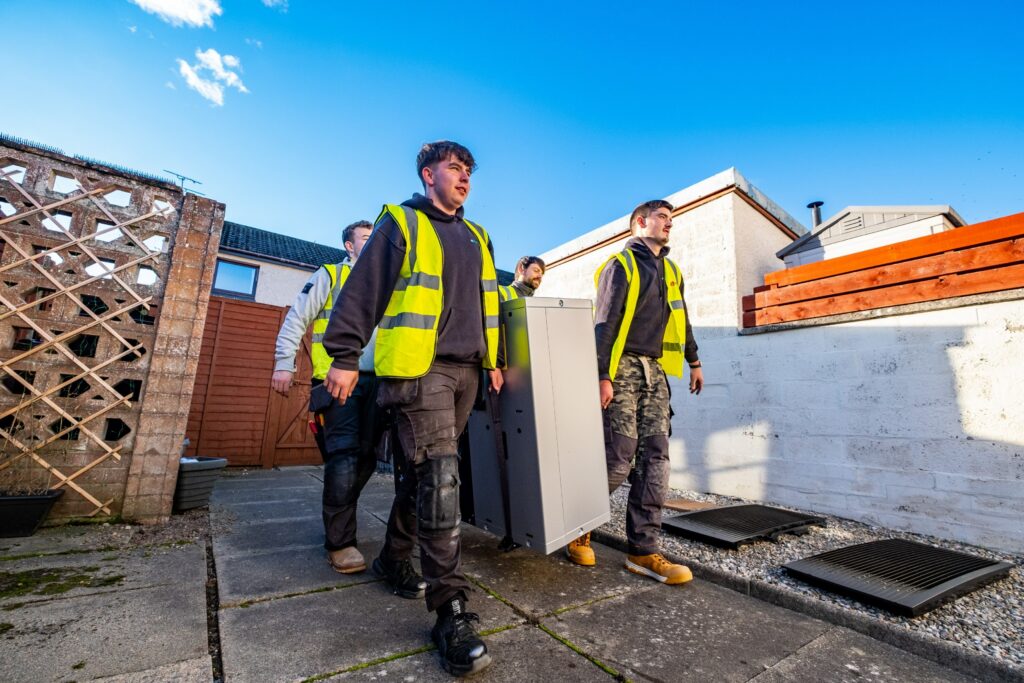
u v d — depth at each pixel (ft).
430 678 3.59
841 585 5.48
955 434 8.41
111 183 8.84
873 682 3.92
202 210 9.46
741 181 13.17
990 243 8.41
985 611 5.16
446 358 4.44
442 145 5.00
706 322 12.97
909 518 8.77
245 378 16.65
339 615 4.66
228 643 3.99
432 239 4.60
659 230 7.16
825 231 14.15
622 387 6.51
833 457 10.00
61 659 3.63
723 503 10.82
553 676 3.74
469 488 6.63
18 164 8.20
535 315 5.59
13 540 6.95
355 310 4.07
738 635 4.70
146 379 8.64
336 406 6.29
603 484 5.94
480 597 5.33
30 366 7.88
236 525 8.24
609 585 5.92
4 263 7.86
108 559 6.22
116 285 8.62
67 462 7.96
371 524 8.54
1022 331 7.86
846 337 10.10
